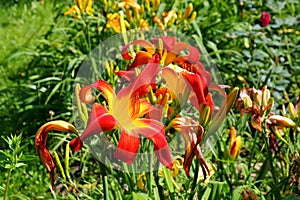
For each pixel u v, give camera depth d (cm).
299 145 324
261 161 455
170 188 284
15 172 443
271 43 544
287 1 613
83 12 529
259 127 283
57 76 557
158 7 550
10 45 728
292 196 271
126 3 484
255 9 589
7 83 627
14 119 528
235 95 246
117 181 330
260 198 305
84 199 360
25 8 812
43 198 418
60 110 517
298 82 569
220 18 611
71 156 418
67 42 564
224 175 342
